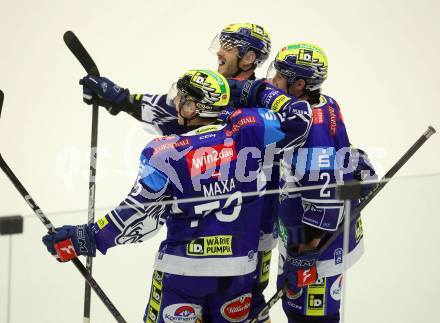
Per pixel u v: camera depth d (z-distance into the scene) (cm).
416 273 1024
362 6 2161
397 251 1005
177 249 899
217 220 896
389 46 2062
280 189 970
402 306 1026
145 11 2056
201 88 916
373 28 2106
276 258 1001
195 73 925
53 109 1769
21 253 781
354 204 951
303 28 2045
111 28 1989
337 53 2006
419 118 1869
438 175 1011
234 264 908
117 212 848
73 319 849
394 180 977
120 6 2062
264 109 945
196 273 898
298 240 974
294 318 1034
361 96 1909
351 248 976
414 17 2162
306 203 978
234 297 956
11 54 1902
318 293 1008
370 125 1828
